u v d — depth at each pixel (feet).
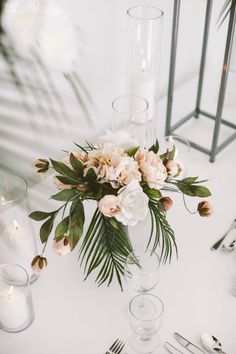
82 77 5.42
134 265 4.13
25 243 4.39
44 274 4.57
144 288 4.29
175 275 4.53
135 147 3.99
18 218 4.28
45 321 4.23
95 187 3.87
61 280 4.52
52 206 5.21
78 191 3.89
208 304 4.31
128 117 5.17
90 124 5.87
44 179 5.51
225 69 5.04
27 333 4.15
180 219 5.05
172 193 5.32
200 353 3.98
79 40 5.11
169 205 3.93
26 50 4.64
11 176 4.33
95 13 5.13
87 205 5.19
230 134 6.19
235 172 5.65
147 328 4.02
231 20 4.73
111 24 5.38
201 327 4.15
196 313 4.25
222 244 4.75
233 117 6.45
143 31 5.57
